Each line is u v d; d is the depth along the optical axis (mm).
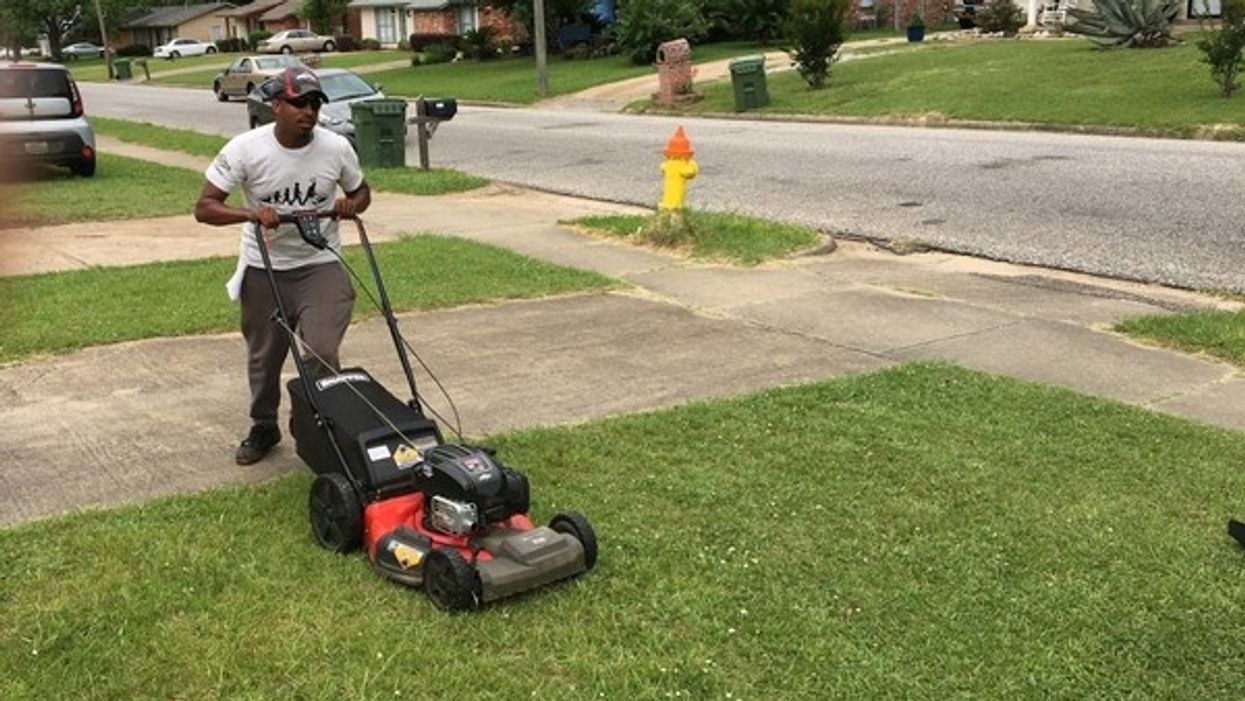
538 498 4633
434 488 3857
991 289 8617
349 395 4379
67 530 4328
